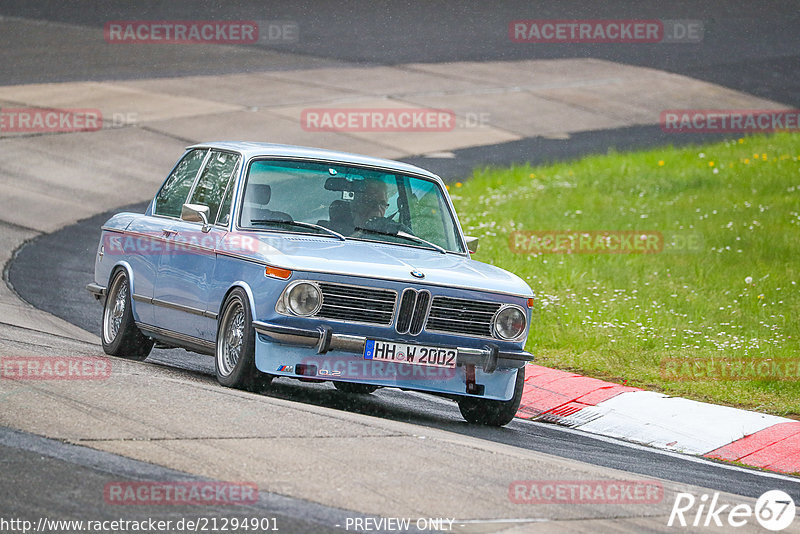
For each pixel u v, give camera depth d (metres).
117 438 21.86
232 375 28.58
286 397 30.12
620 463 27.22
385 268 28.50
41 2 137.88
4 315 40.56
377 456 22.27
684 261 55.59
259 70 111.00
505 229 63.00
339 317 27.97
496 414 30.61
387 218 31.83
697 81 120.12
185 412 24.25
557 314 45.31
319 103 99.06
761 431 32.38
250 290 28.28
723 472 28.03
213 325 30.09
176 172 35.47
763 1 163.62
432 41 131.38
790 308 47.38
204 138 84.44
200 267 30.84
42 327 39.53
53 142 80.19
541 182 77.12
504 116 101.62
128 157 78.19
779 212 65.75
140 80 102.75
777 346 41.72
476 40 133.50
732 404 35.75
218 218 31.23
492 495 20.58
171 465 20.42
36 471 19.55
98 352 35.28
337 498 19.34
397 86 109.06
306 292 27.61
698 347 41.38
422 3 151.00
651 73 123.19
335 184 31.89
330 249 29.34
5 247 55.50
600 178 77.81
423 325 28.55
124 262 35.19
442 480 21.14
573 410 34.59
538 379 37.59
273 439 22.66
